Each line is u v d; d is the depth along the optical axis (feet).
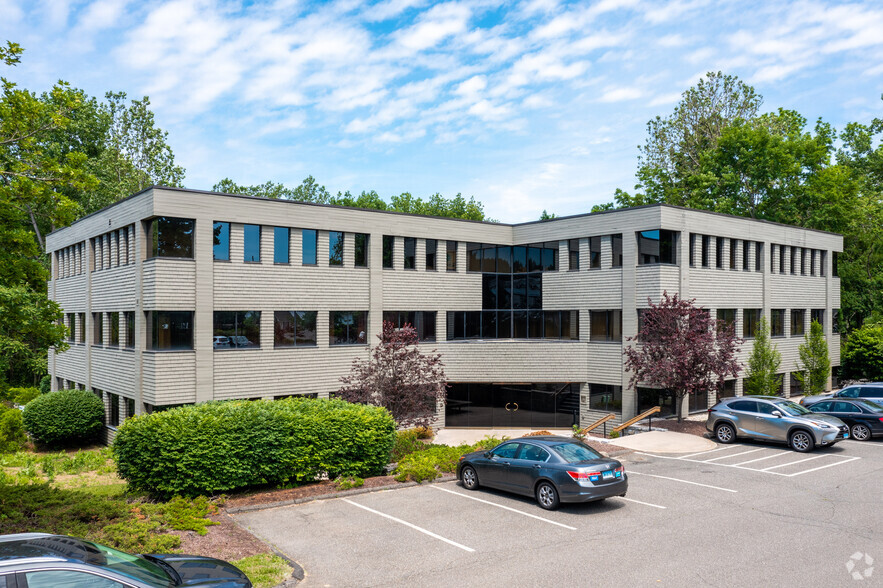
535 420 102.22
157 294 75.41
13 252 55.47
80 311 103.35
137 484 47.11
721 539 38.01
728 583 31.12
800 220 149.79
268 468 48.88
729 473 57.41
